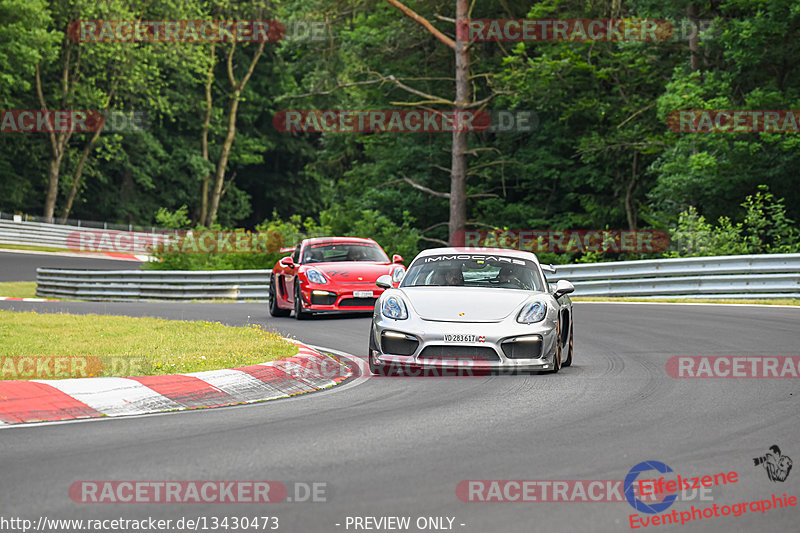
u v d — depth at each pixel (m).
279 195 175.38
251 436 15.49
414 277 25.56
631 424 16.48
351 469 13.05
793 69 64.31
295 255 41.72
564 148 80.12
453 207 73.81
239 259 71.50
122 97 150.00
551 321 22.89
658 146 69.38
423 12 82.06
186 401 19.44
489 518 10.75
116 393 19.19
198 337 28.91
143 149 154.75
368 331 34.00
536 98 72.38
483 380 22.05
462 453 14.10
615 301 46.91
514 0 78.44
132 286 61.88
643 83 73.81
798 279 43.62
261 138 168.62
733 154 60.06
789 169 60.19
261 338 28.72
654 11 68.88
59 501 11.46
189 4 142.62
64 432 15.91
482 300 23.27
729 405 18.47
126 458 13.77
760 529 10.43
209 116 159.38
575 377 22.47
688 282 46.78
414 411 17.97
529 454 14.03
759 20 58.66
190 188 163.75
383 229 73.44
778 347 27.42
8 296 67.50
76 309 45.41
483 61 81.44
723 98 59.28
